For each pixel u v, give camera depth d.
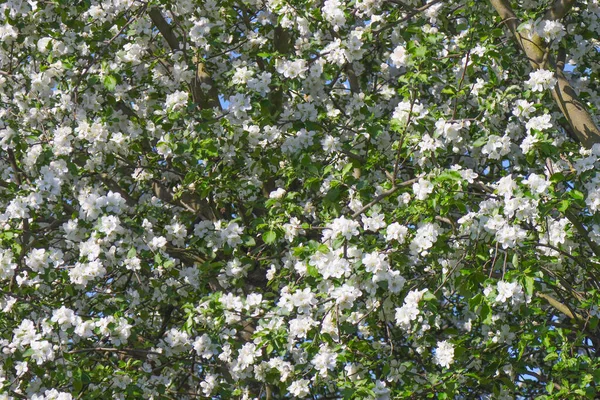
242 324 7.59
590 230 6.91
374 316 6.84
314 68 7.27
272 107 8.21
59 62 7.71
